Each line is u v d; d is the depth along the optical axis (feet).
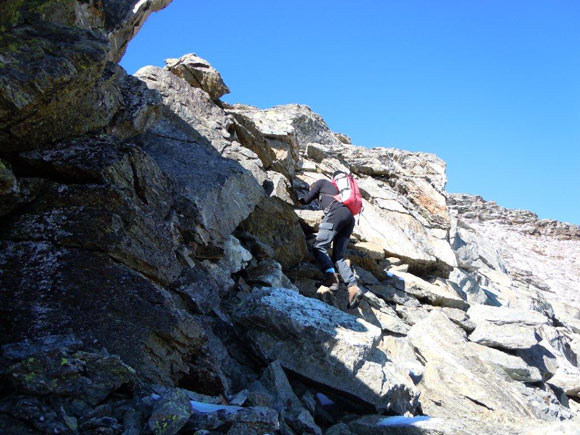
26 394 10.90
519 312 29.53
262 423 12.66
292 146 30.14
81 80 14.46
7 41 13.16
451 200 130.41
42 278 13.25
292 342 18.72
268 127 29.81
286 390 17.48
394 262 32.01
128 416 11.80
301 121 40.14
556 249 111.55
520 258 94.63
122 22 20.62
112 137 17.08
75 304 13.30
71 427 10.84
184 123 23.48
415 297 30.45
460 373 23.57
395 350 24.66
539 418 23.24
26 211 13.94
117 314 13.70
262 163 27.63
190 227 19.06
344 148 40.09
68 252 13.61
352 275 23.45
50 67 13.32
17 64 12.86
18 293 13.00
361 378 18.24
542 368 28.66
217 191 20.52
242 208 21.79
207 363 15.84
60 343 12.28
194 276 18.49
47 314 13.00
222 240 20.52
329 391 18.48
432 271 35.06
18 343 12.26
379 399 18.08
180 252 18.45
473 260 42.42
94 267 13.70
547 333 38.99
